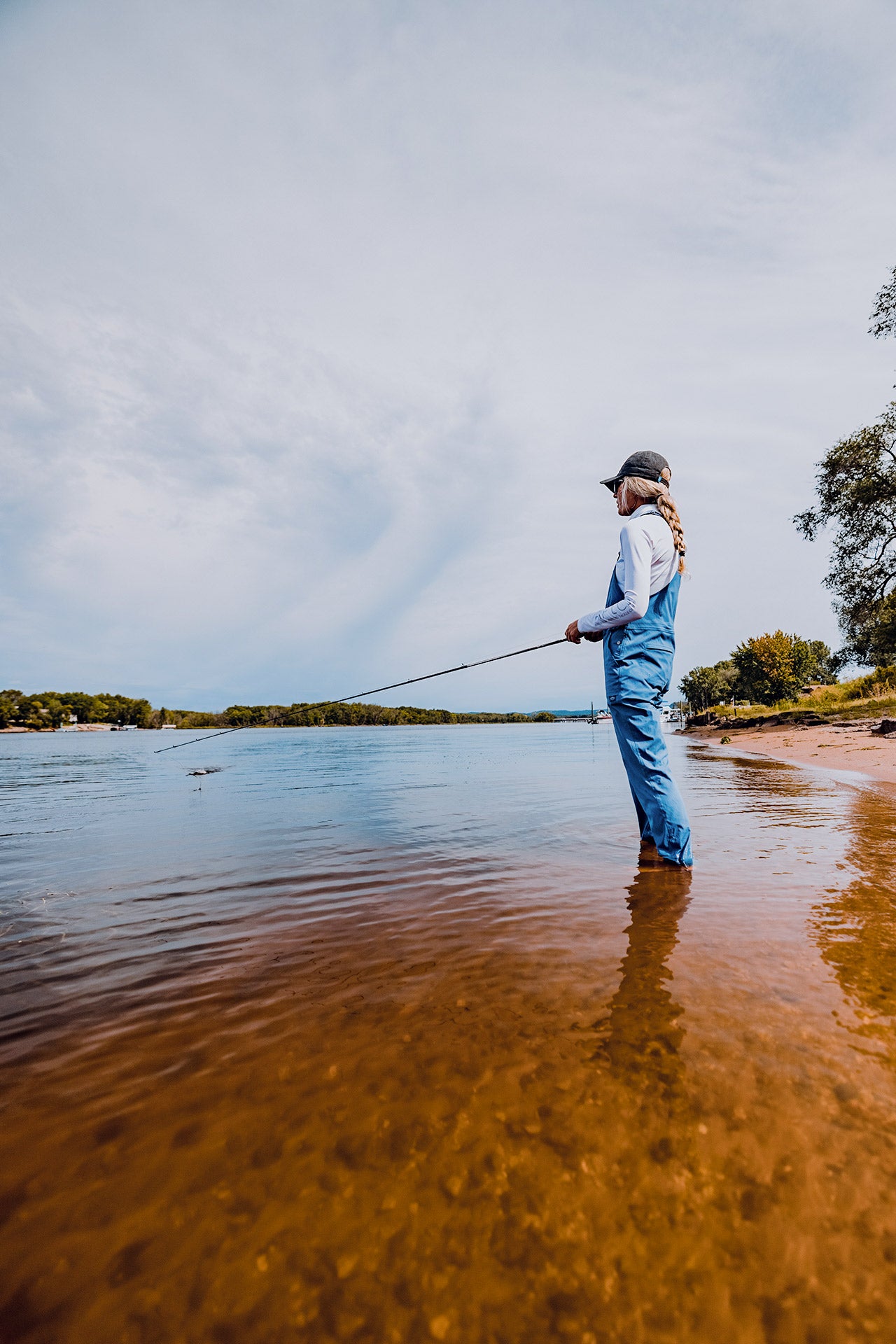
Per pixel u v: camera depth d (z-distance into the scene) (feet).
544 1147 3.04
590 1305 2.26
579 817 13.00
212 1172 2.95
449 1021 4.35
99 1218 2.70
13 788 22.81
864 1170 2.82
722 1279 2.35
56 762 40.32
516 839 10.82
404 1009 4.57
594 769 26.68
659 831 8.51
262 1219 2.67
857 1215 2.60
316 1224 2.64
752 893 7.05
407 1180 2.87
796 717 59.72
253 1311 2.28
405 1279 2.39
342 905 7.30
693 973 4.96
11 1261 2.51
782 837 10.17
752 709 90.07
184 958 5.80
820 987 4.66
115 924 6.84
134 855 10.43
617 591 9.41
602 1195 2.75
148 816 14.94
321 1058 3.93
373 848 10.43
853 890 7.10
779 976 4.86
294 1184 2.86
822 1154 2.93
